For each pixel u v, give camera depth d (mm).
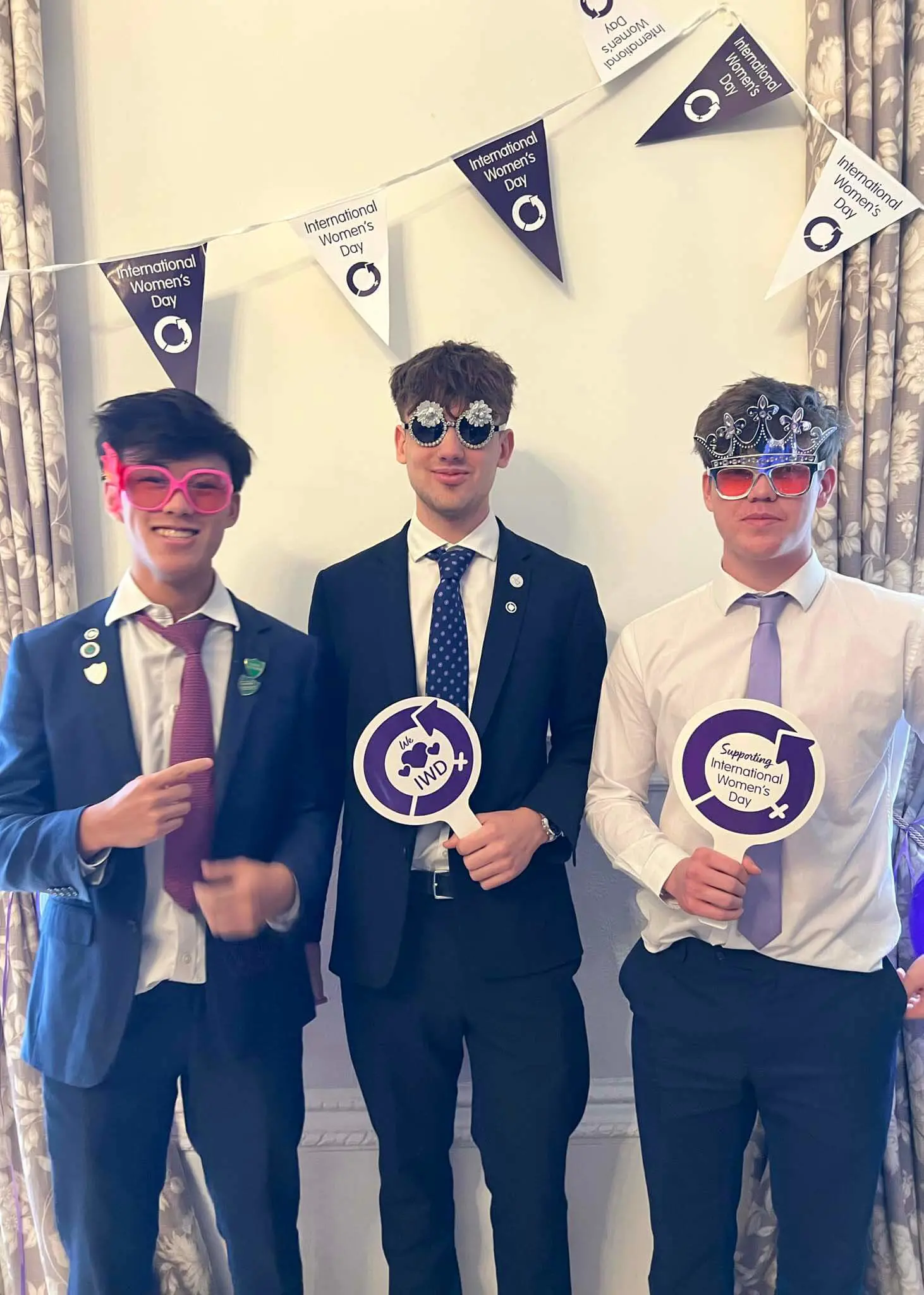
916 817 1337
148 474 1046
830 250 1316
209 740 1068
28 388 1324
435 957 1153
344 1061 1442
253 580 1428
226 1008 1064
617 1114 1444
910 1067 1316
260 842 1095
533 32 1377
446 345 1177
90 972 1044
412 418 1131
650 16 1357
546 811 1123
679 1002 1104
